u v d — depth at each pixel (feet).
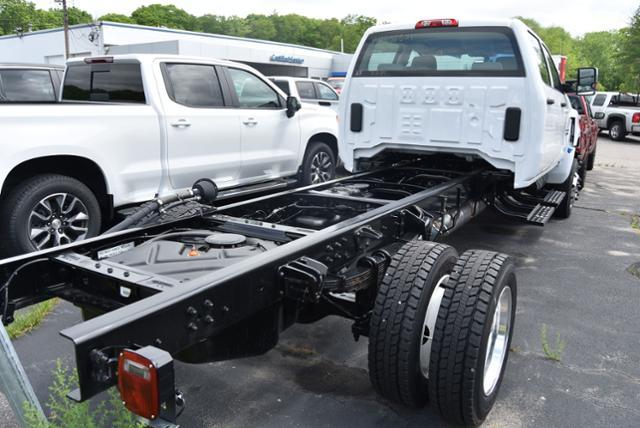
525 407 9.91
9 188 15.34
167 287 7.34
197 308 6.53
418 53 16.34
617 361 11.69
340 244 9.48
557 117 17.76
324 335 12.59
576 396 10.30
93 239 9.32
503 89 15.10
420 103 16.34
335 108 41.29
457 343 8.30
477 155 16.37
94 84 19.83
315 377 10.77
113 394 7.57
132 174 17.47
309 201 13.83
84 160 16.53
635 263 18.57
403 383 8.64
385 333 8.52
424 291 8.59
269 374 10.84
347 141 17.88
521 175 15.25
